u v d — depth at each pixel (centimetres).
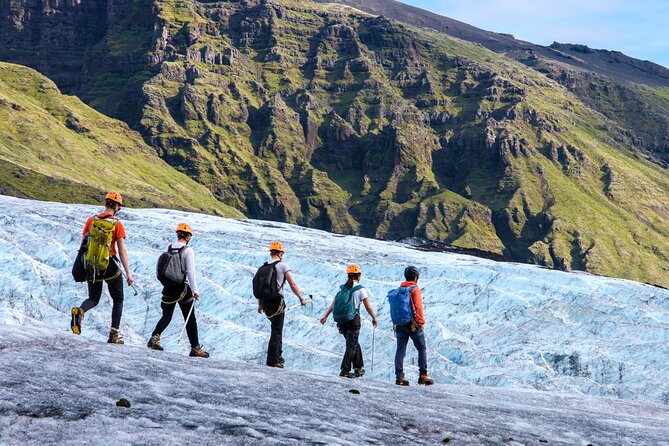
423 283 3738
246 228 5244
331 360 2712
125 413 775
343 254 4369
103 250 1321
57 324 2961
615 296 3831
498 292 3500
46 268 3509
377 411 1041
